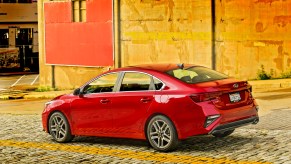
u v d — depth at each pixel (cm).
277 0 2250
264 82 2094
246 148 955
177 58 2495
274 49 2272
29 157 977
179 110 923
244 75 2334
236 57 2341
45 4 2997
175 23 2488
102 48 2753
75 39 2867
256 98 1695
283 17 2245
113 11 2686
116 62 2698
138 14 2602
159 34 2542
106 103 1028
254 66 2314
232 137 1070
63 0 2900
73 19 2873
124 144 1066
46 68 3041
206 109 907
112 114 1020
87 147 1052
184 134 923
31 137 1209
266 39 2283
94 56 2794
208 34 2386
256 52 2305
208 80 963
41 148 1063
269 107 1489
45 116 1139
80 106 1074
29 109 1962
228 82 951
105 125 1034
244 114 959
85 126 1071
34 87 3312
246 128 1165
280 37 2258
